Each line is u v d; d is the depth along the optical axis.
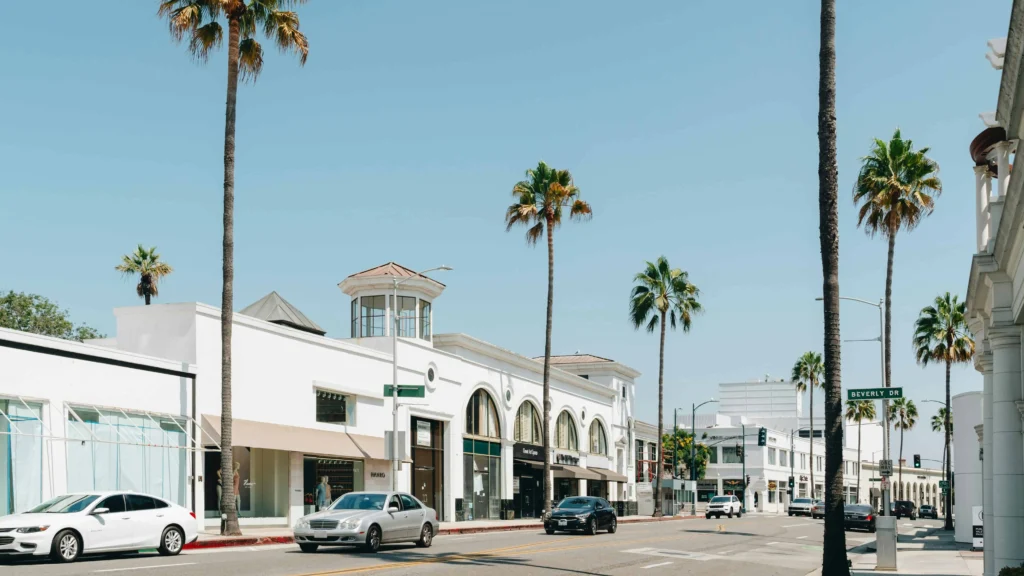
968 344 60.97
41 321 66.12
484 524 46.94
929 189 45.78
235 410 34.06
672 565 24.84
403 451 39.00
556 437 63.69
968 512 42.03
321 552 24.62
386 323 47.34
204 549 26.27
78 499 21.67
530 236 53.09
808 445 132.50
